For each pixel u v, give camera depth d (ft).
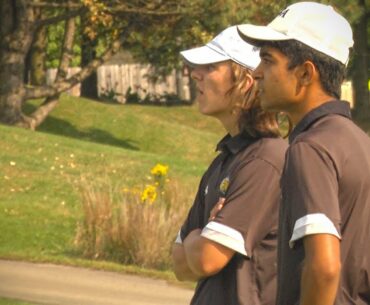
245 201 42.19
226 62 44.98
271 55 36.94
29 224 139.85
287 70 36.65
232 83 44.75
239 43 45.34
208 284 43.19
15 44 250.57
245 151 43.39
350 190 34.53
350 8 223.92
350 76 368.27
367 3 344.28
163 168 140.67
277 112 40.52
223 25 226.17
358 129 36.06
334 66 36.47
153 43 264.72
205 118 347.36
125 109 315.37
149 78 339.57
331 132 35.17
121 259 125.90
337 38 36.52
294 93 36.76
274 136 43.52
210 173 45.80
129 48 283.38
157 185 139.33
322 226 33.60
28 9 249.75
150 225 126.31
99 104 313.53
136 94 391.86
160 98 388.98
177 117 348.38
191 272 44.96
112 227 127.03
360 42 353.72
